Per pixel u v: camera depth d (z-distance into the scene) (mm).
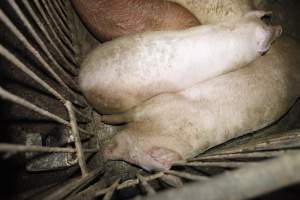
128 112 1289
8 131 1062
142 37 1220
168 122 1246
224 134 1302
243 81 1313
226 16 1316
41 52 1174
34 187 1097
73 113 1060
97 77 1207
